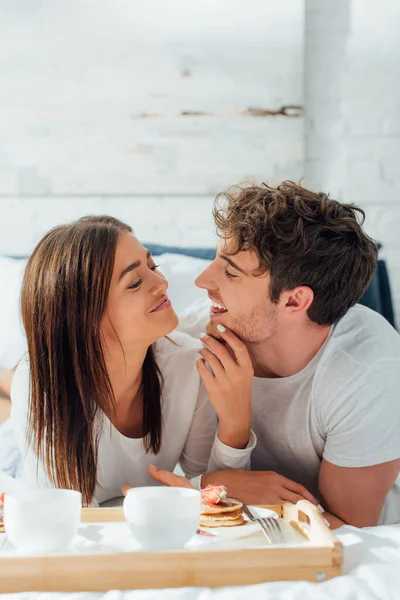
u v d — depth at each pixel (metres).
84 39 2.57
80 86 2.58
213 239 2.61
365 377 1.36
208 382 1.39
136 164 2.59
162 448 1.50
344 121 2.66
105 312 1.33
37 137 2.58
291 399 1.43
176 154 2.60
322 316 1.37
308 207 1.34
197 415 1.52
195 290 2.11
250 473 1.35
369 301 2.21
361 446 1.36
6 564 0.85
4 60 2.57
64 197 2.59
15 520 0.91
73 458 1.35
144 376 1.45
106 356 1.38
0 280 2.08
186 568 0.87
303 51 2.61
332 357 1.39
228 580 0.88
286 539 1.01
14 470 1.63
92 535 1.02
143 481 1.48
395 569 0.91
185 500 0.93
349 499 1.38
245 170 2.61
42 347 1.35
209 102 2.60
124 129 2.59
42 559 0.86
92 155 2.59
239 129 2.60
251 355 1.45
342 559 0.90
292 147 2.62
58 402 1.35
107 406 1.37
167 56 2.59
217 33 2.59
